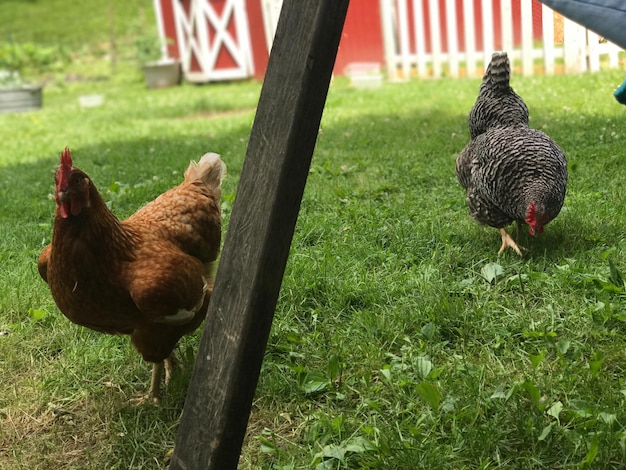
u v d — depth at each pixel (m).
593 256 2.03
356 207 2.67
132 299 1.49
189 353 1.76
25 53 9.91
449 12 6.16
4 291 2.18
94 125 5.80
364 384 1.60
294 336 1.82
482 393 1.49
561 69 5.35
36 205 3.19
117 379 1.77
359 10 7.11
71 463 1.50
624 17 0.99
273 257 1.12
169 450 1.50
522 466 1.30
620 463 1.26
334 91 6.09
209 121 5.34
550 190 1.96
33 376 1.82
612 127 3.44
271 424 1.54
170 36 9.08
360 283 2.02
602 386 1.47
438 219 2.44
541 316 1.81
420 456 1.33
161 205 1.69
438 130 3.99
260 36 8.02
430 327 1.75
